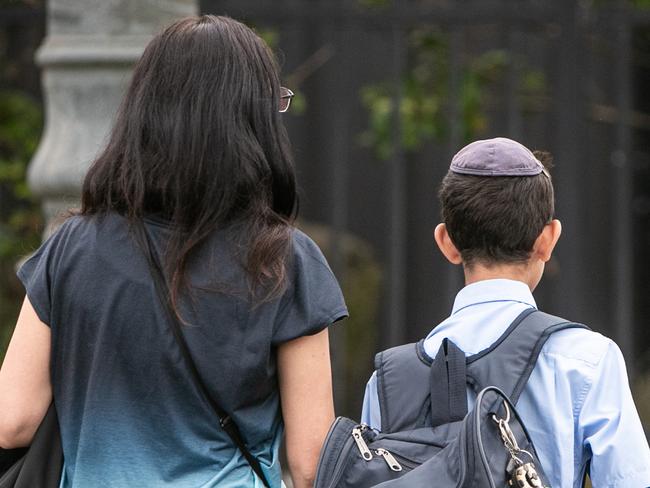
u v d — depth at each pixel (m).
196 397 6.16
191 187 6.18
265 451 6.44
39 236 16.95
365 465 6.24
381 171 21.03
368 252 20.06
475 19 15.53
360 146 20.89
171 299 6.10
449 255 7.11
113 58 11.66
